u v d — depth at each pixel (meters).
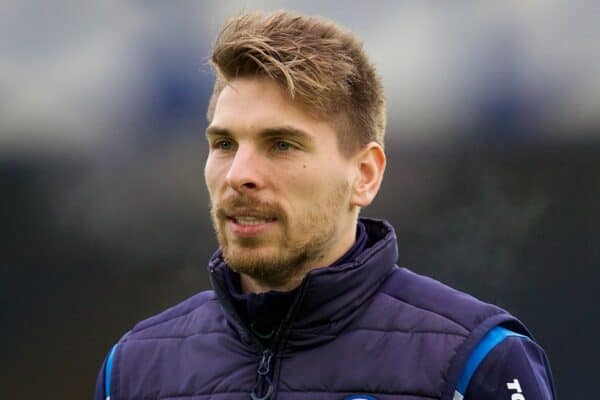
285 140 4.63
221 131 4.74
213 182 4.79
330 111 4.74
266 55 4.64
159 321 5.59
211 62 4.93
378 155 5.14
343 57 4.88
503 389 4.50
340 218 4.88
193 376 5.02
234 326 5.00
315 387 4.71
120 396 5.24
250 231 4.61
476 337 4.65
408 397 4.56
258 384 4.79
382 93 5.26
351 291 4.87
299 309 4.77
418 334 4.77
